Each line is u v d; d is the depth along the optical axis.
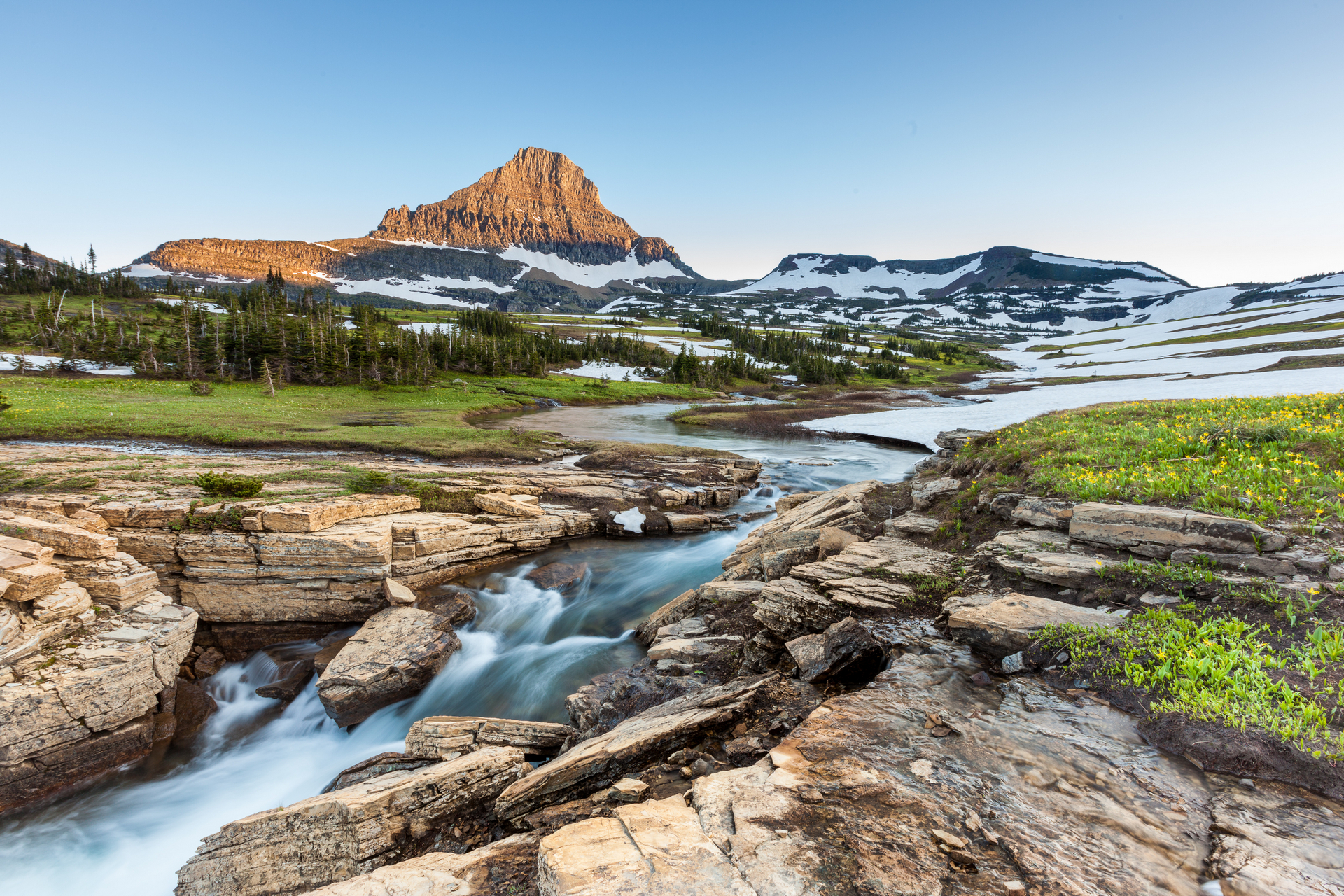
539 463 39.25
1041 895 4.09
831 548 14.57
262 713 15.14
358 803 7.47
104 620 14.05
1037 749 5.93
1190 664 6.53
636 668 12.39
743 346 188.88
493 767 8.55
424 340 115.69
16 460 24.98
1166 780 5.29
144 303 162.12
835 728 6.52
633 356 156.25
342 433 43.91
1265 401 19.66
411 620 16.50
